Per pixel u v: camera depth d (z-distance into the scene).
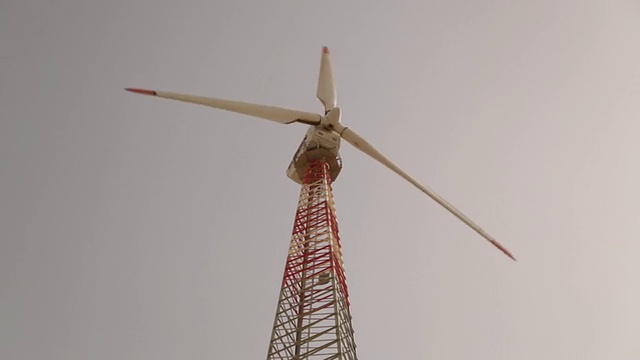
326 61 63.44
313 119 54.84
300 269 43.44
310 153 54.22
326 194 48.97
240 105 52.78
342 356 34.50
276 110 53.69
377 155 53.94
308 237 46.06
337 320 36.91
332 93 60.69
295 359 36.38
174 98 49.91
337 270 43.25
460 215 52.53
